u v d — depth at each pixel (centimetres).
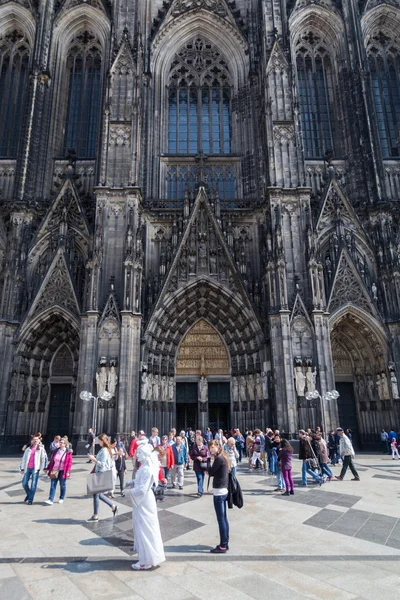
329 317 3891
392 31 5206
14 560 993
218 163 4812
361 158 4469
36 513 1490
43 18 4872
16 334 3869
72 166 4531
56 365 4247
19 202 4172
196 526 1293
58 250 4116
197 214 4353
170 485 2134
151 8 5309
